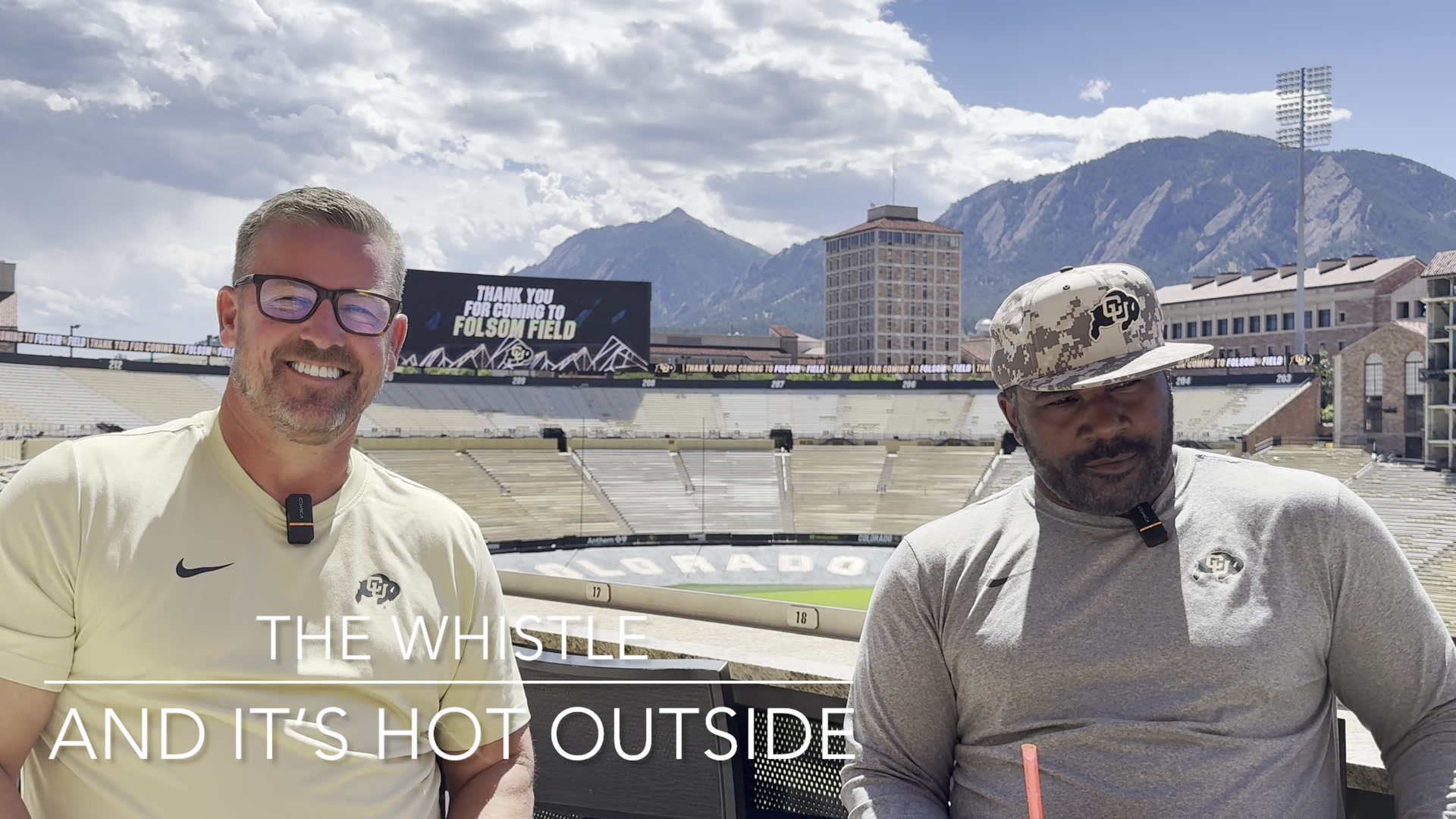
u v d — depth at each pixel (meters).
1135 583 2.14
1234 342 82.25
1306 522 2.13
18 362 45.75
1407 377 39.94
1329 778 2.17
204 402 48.81
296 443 2.06
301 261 2.05
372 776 2.11
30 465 2.00
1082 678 2.13
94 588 1.91
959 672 2.28
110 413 45.00
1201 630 2.07
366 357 2.13
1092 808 2.08
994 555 2.29
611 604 5.91
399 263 2.25
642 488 47.94
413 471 46.25
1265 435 48.22
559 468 48.97
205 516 2.03
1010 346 2.24
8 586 1.87
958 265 148.88
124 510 1.97
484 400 54.91
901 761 2.35
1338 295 74.62
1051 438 2.20
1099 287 2.13
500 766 2.39
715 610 5.45
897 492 48.12
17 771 1.88
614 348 57.91
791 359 116.12
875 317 145.50
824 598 31.42
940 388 59.94
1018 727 2.20
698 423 57.25
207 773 1.94
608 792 2.88
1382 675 2.11
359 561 2.16
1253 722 2.06
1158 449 2.17
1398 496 28.56
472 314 55.69
